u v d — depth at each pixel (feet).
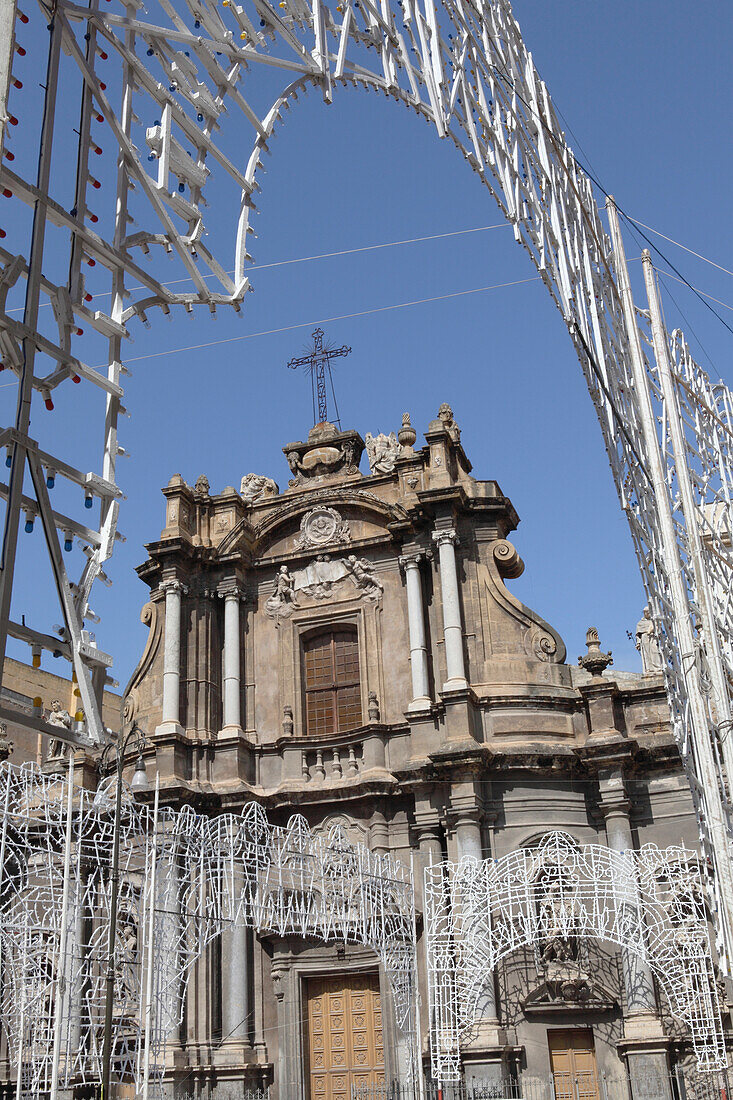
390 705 116.98
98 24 22.33
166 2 23.70
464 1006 93.25
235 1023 106.73
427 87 30.68
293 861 95.30
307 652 123.75
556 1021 100.32
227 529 127.44
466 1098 94.63
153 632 124.57
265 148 26.40
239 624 123.75
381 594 120.98
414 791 109.40
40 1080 85.66
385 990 106.32
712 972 93.71
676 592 45.03
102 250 22.06
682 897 100.63
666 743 106.11
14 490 19.33
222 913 83.51
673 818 105.19
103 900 95.40
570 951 102.01
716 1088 94.12
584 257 41.47
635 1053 95.35
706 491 49.52
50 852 82.43
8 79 19.21
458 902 100.58
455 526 117.29
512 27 36.86
